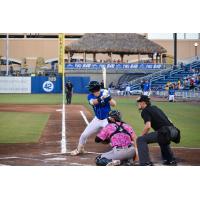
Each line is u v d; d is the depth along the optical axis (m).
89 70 43.81
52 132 14.87
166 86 37.66
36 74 48.44
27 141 12.80
